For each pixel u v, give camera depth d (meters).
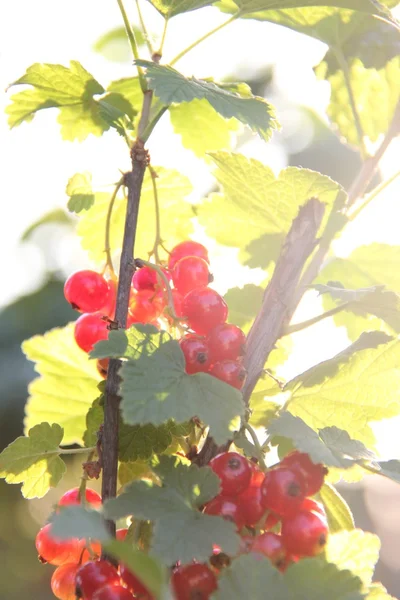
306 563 0.48
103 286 0.54
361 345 0.52
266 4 0.54
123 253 0.52
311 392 0.53
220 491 0.49
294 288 0.52
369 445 0.53
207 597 0.48
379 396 0.53
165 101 0.51
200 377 0.49
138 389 0.49
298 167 0.53
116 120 0.53
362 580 0.48
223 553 0.49
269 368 0.55
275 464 0.51
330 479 0.52
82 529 0.45
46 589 1.30
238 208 0.55
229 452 0.50
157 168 0.56
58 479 0.53
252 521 0.50
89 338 0.53
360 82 0.57
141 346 0.50
